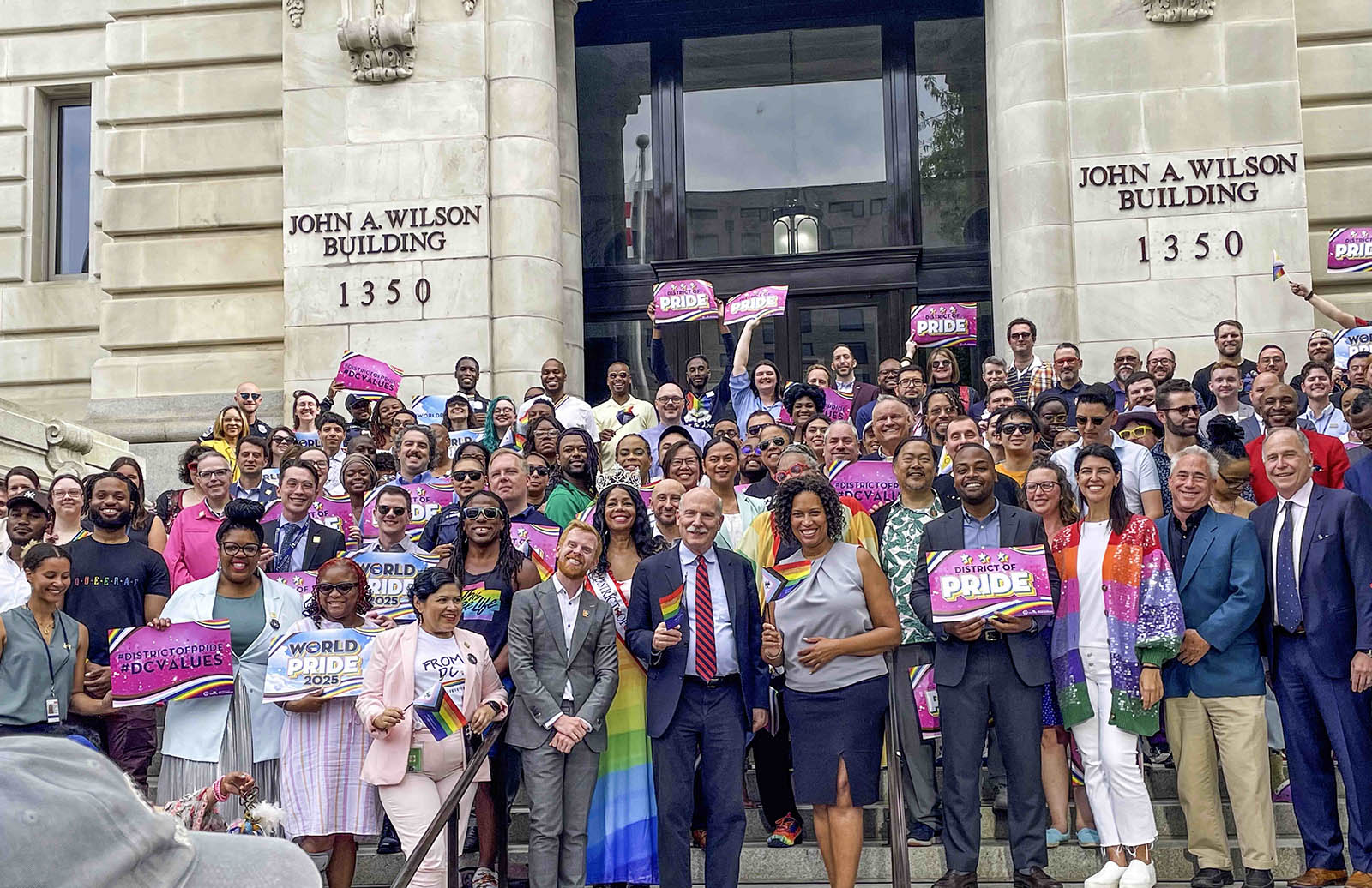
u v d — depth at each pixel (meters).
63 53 18.81
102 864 1.28
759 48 18.17
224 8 17.27
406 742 6.78
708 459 8.62
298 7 16.19
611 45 18.34
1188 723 7.00
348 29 15.79
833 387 12.91
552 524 8.29
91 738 3.61
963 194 17.64
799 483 6.94
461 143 15.84
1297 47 15.62
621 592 7.41
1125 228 15.02
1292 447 7.01
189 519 9.29
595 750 6.97
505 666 7.43
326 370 15.73
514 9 16.02
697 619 6.94
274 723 7.37
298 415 13.12
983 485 7.06
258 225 17.03
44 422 13.12
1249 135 14.98
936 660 6.98
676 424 11.39
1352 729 6.77
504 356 15.56
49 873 1.24
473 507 7.56
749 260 17.69
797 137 18.00
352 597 7.08
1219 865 6.92
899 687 7.54
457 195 15.77
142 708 7.83
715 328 17.70
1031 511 7.43
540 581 7.70
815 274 17.56
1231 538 6.97
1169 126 15.09
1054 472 7.59
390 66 15.92
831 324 17.55
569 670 7.00
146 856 1.33
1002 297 15.98
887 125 17.83
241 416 12.30
